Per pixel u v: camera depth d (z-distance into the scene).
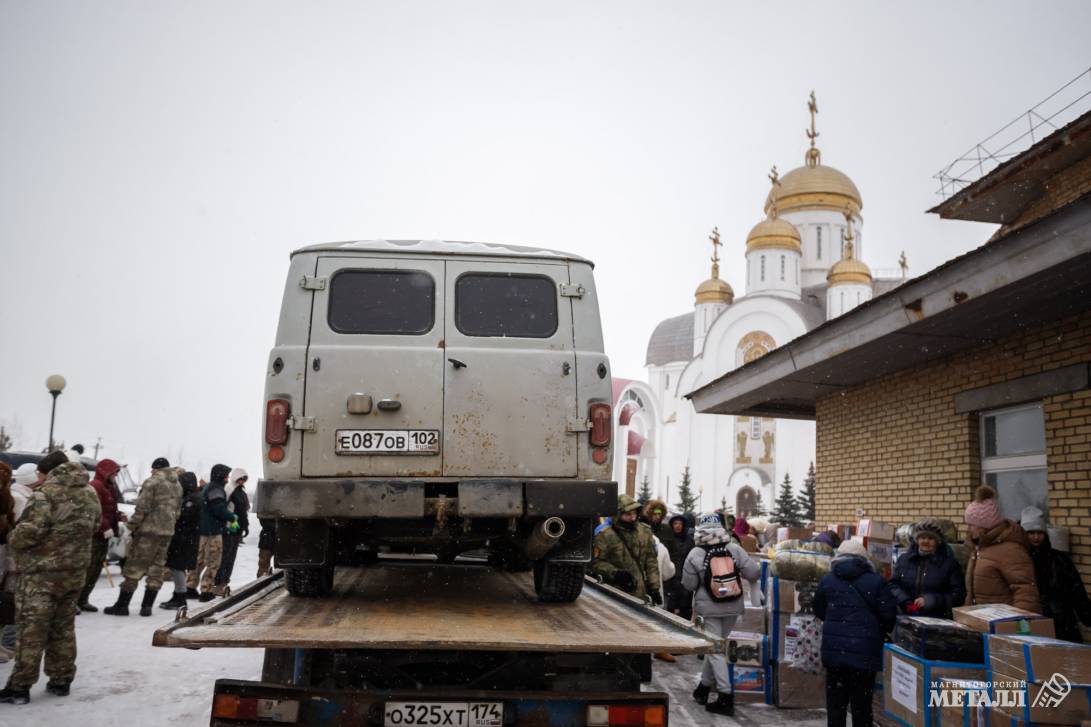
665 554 10.10
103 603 12.05
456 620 4.79
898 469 11.12
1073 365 8.01
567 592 5.74
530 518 5.39
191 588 12.47
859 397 12.27
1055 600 7.01
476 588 6.55
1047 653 5.30
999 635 5.73
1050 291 7.16
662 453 74.06
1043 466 8.59
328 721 3.90
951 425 10.02
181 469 11.90
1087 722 5.12
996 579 6.79
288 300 5.47
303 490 5.11
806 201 76.88
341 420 5.26
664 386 87.19
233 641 3.84
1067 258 6.28
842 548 6.44
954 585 6.86
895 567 7.32
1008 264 6.92
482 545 6.80
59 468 6.89
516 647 3.99
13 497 8.02
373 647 3.94
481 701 3.97
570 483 5.29
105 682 7.44
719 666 7.31
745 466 66.25
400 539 5.82
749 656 7.74
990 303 7.62
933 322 8.41
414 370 5.36
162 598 12.89
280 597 5.63
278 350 5.34
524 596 6.13
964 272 7.49
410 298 5.54
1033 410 8.83
